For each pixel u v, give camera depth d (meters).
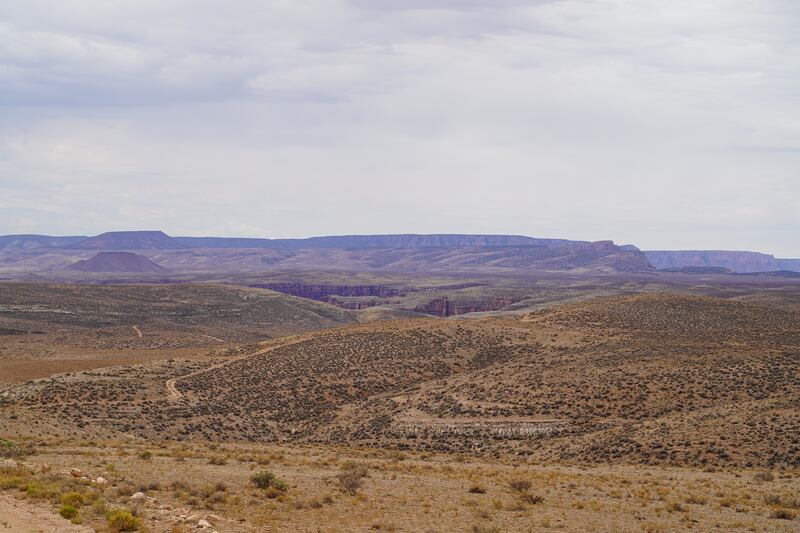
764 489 42.75
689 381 74.12
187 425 76.12
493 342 111.06
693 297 138.75
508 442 67.19
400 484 42.38
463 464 55.94
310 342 111.88
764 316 127.12
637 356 85.56
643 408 70.06
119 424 73.44
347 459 55.62
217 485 37.91
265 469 46.94
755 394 69.06
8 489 34.69
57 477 37.75
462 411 75.62
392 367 100.19
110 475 40.44
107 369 100.06
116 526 28.59
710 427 59.19
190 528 29.42
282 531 30.30
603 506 37.28
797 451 51.97
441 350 107.12
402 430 72.50
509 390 80.06
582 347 100.44
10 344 167.62
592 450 59.75
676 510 36.69
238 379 93.88
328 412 83.94
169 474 42.38
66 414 74.38
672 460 54.62
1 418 69.19
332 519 32.78
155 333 199.88
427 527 31.78
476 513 34.62
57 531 27.88
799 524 34.34
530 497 38.06
